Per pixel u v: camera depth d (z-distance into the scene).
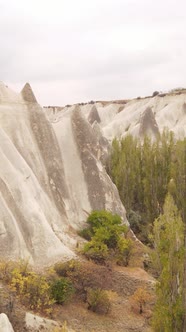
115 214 29.36
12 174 24.72
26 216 23.50
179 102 98.50
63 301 19.39
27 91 32.91
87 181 32.06
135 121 97.06
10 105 31.14
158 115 94.81
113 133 92.12
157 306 16.97
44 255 22.62
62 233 26.42
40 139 31.31
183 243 16.94
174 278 16.59
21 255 21.70
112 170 44.25
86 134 34.38
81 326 18.27
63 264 21.86
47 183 29.59
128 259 25.61
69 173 32.25
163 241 18.42
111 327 18.91
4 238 21.45
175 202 39.91
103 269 23.41
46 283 19.25
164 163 41.69
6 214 22.12
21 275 18.91
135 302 21.36
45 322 16.81
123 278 23.23
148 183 41.34
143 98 111.50
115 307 20.83
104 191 32.06
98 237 25.06
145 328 19.23
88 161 32.94
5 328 13.59
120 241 25.77
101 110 111.25
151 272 25.67
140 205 43.78
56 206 29.14
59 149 32.44
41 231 23.39
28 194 24.83
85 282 21.61
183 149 41.06
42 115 32.44
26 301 17.92
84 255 24.48
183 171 40.28
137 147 49.94
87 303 20.22
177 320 15.64
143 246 29.67
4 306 15.98
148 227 36.09
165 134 52.78
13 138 29.16
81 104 119.69
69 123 35.03
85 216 30.39
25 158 28.75
